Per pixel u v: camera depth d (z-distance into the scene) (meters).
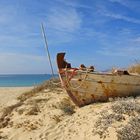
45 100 17.69
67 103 15.97
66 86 14.98
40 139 12.72
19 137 13.59
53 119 14.39
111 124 11.58
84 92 14.64
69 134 12.26
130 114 11.88
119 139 10.73
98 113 12.79
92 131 11.68
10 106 18.53
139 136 10.61
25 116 15.62
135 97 14.12
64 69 14.85
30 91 22.06
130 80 14.41
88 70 14.53
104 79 14.21
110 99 14.15
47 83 21.58
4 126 15.30
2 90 38.62
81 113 13.73
